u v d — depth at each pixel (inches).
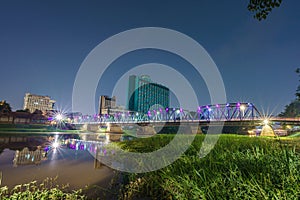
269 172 141.2
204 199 122.4
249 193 120.3
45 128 2364.7
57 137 1311.5
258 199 113.1
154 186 176.6
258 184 124.2
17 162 374.3
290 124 1962.4
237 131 2198.6
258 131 1838.1
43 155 467.8
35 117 2743.6
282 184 118.3
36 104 6186.0
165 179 179.0
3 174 272.5
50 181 234.2
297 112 3189.0
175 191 153.6
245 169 156.3
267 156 193.2
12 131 1726.1
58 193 179.6
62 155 468.8
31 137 1234.0
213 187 132.5
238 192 123.0
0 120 2324.1
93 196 179.5
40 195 172.9
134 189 182.5
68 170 295.6
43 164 349.7
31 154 491.2
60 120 3011.8
